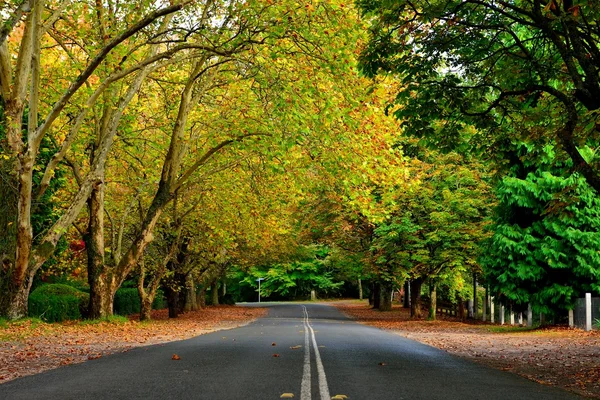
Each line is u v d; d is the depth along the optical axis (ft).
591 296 73.97
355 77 58.13
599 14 38.22
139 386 26.43
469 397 24.94
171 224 100.78
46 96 70.44
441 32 42.39
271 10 50.96
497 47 45.83
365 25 55.16
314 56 55.01
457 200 94.63
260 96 61.57
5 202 61.26
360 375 30.86
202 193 93.45
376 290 163.12
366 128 62.13
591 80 36.86
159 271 96.22
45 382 27.63
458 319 112.57
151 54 72.69
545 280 77.25
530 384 29.81
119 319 77.97
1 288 61.11
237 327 87.61
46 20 62.44
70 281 121.29
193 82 76.07
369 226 113.60
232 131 69.97
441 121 49.16
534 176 76.13
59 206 87.71
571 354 45.80
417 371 33.42
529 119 45.62
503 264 78.64
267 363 35.50
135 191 92.58
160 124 79.30
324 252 238.68
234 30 55.26
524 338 63.21
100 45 63.62
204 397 23.70
